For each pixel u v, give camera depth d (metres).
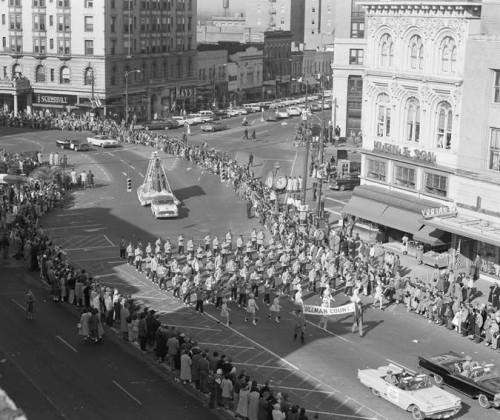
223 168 98.44
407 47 66.88
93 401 38.19
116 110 144.75
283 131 142.38
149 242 68.62
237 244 65.62
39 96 145.38
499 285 56.28
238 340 47.50
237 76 184.12
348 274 57.44
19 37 144.88
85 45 140.62
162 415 37.06
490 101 59.97
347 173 93.06
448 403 37.50
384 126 70.25
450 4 61.50
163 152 115.94
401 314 53.06
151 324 44.75
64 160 100.94
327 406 38.91
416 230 64.69
